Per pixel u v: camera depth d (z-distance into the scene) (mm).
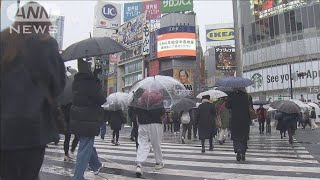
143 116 7797
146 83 8008
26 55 2826
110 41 6523
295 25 59188
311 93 56156
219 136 16125
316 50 56281
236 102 9703
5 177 2871
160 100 7828
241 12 69375
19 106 2729
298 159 10227
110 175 7559
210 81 94812
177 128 25594
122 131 32062
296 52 58812
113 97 15039
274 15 62688
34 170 2918
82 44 6219
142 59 77188
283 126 16609
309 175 7559
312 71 56469
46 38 2947
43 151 2971
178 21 71500
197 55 73938
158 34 71562
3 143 2656
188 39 69312
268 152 12164
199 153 11859
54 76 2965
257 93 65250
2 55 2793
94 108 6105
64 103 7586
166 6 85688
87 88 6016
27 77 2809
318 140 17562
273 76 62375
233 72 81688
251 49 66938
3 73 2773
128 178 7246
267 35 63844
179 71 68688
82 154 6078
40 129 2801
